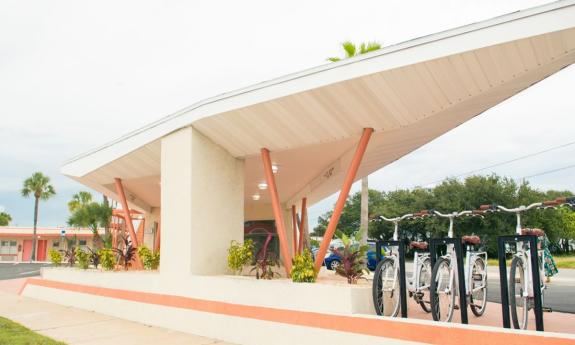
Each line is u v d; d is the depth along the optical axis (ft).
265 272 25.03
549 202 17.04
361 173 41.29
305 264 22.53
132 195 52.29
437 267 18.45
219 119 26.84
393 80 19.58
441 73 18.52
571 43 15.61
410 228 103.65
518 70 17.52
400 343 16.93
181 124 28.84
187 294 27.48
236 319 23.81
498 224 100.32
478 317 22.04
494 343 14.74
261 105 24.06
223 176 30.04
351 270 21.81
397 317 19.07
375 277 19.38
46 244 154.30
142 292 30.94
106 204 100.94
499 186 104.32
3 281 67.10
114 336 25.67
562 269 75.36
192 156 28.30
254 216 59.31
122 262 38.50
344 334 18.75
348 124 23.22
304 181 43.80
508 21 16.17
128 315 31.71
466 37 17.10
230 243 29.86
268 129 25.89
